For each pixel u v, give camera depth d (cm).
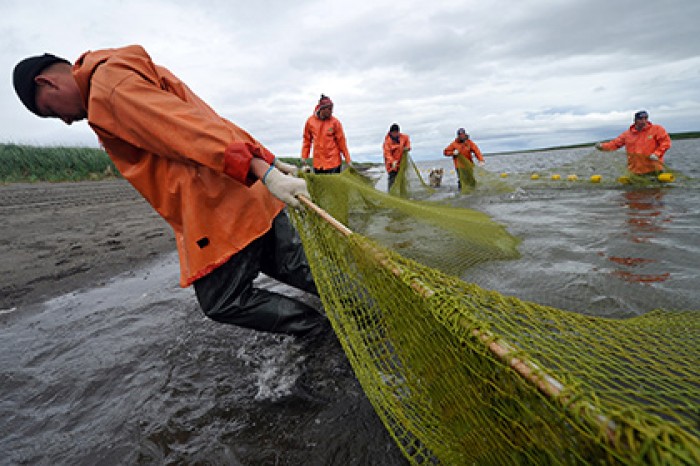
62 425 180
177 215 193
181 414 179
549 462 76
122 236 604
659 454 53
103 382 211
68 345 258
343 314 177
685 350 120
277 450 154
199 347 241
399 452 148
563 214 545
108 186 1448
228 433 165
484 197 776
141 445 162
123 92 159
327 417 170
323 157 788
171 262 457
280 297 221
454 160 991
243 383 200
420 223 319
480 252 310
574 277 284
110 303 333
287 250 235
